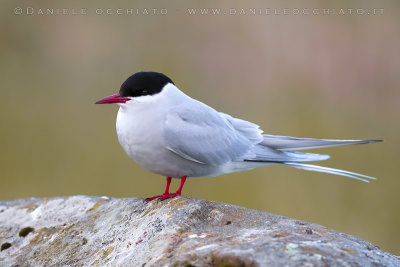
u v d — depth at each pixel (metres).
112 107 12.63
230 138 7.12
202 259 4.68
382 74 13.02
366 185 11.21
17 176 11.62
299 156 7.42
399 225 10.73
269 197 10.73
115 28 13.60
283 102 12.98
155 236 5.48
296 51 13.41
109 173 11.53
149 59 13.41
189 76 13.30
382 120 12.59
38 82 13.14
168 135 6.59
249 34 13.55
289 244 4.83
